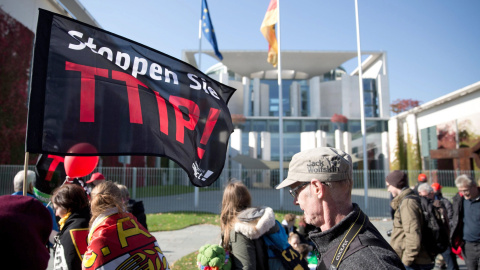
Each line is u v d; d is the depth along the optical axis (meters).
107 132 2.58
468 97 28.53
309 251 4.83
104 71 2.72
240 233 2.47
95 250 1.95
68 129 2.42
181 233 10.22
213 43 17.84
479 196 4.25
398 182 3.78
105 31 2.84
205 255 2.41
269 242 2.49
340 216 1.45
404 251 3.60
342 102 47.19
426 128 34.31
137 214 4.32
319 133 38.12
